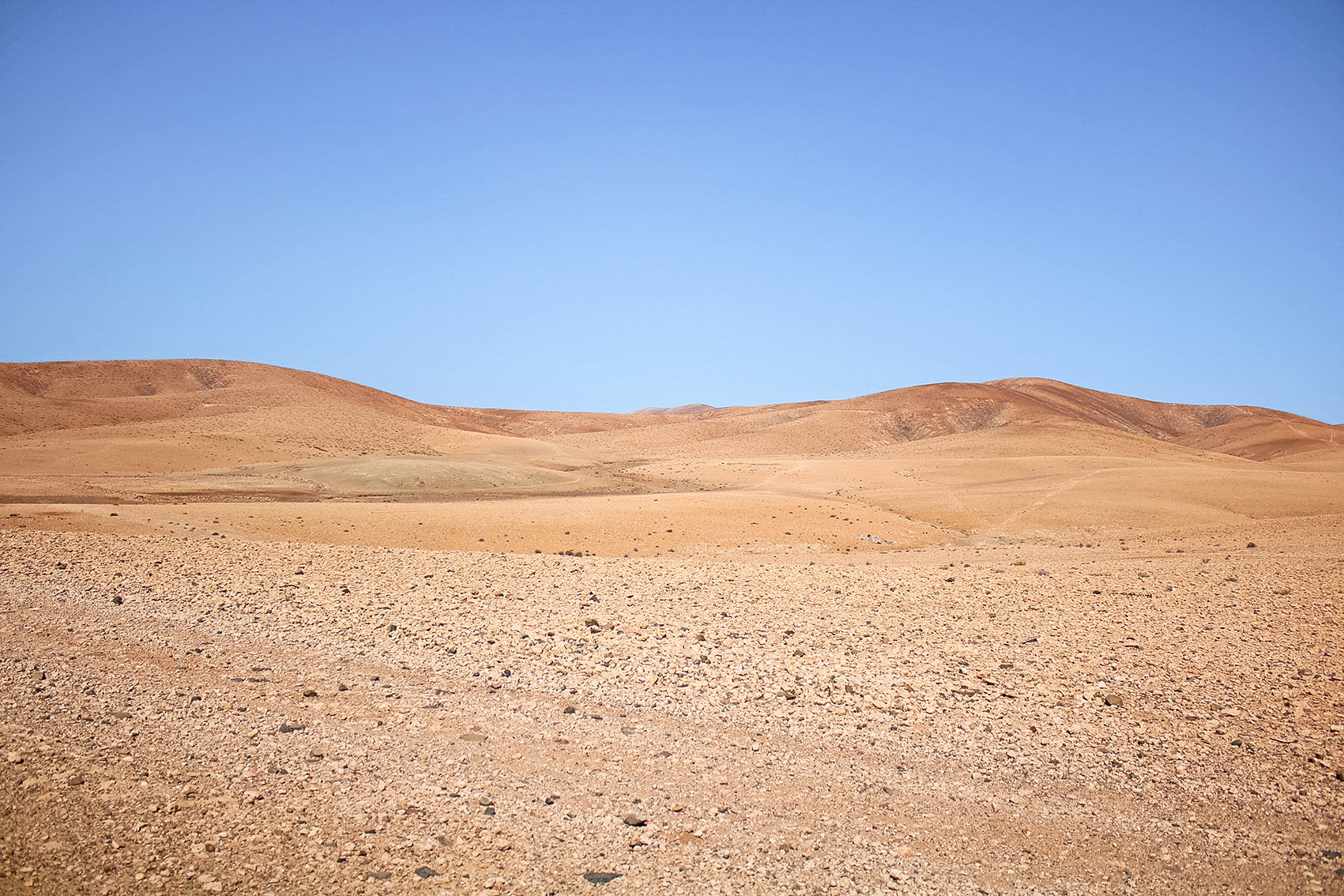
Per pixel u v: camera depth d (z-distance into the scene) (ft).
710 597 51.98
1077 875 20.54
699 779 25.25
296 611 45.19
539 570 61.05
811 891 19.38
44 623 40.24
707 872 20.07
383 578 55.93
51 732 26.53
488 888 19.04
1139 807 24.18
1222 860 21.34
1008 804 24.26
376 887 18.95
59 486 172.24
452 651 38.34
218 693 31.17
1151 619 45.65
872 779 25.62
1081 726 30.09
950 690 33.86
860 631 43.24
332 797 23.15
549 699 32.12
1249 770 26.45
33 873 19.04
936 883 19.94
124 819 21.54
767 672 36.01
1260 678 34.91
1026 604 50.14
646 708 31.42
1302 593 51.24
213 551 63.77
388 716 29.63
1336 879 20.42
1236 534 96.94
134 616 42.55
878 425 573.74
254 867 19.66
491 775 24.93
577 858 20.47
